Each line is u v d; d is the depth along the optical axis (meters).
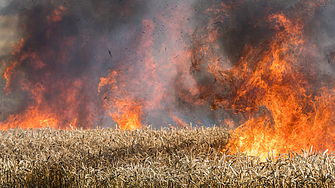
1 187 4.09
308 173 3.39
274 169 3.50
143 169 3.69
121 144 5.08
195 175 3.53
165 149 4.84
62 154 4.53
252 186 3.31
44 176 4.21
